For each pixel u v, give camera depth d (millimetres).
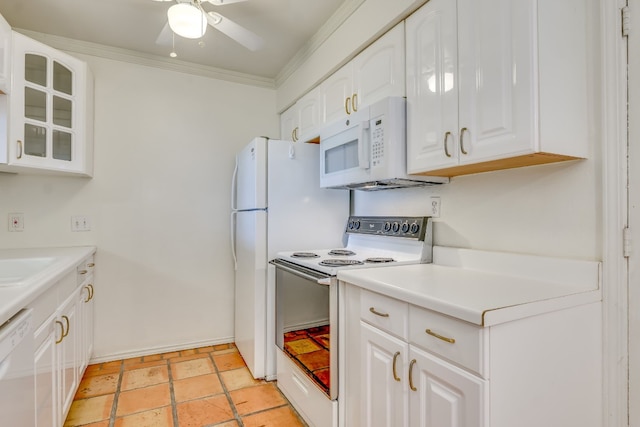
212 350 2740
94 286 2484
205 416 1835
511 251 1439
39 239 2348
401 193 2082
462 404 944
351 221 2350
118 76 2588
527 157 1153
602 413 1135
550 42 1095
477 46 1243
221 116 2924
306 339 1833
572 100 1146
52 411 1390
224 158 2928
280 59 2725
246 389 2117
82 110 2236
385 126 1621
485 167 1405
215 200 2885
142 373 2332
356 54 1999
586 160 1192
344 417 1502
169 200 2734
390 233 1982
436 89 1436
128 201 2607
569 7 1148
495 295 1062
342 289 1534
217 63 2789
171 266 2732
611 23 1125
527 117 1077
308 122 2559
